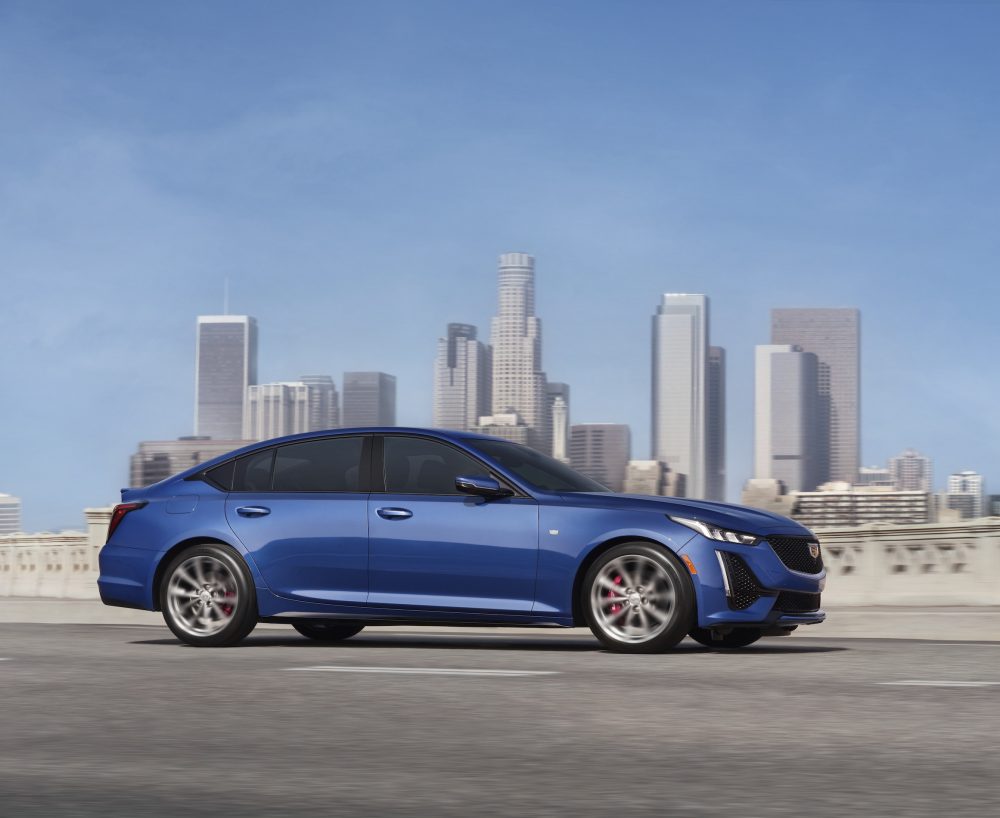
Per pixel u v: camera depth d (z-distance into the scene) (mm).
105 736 4988
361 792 3953
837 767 4309
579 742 4812
